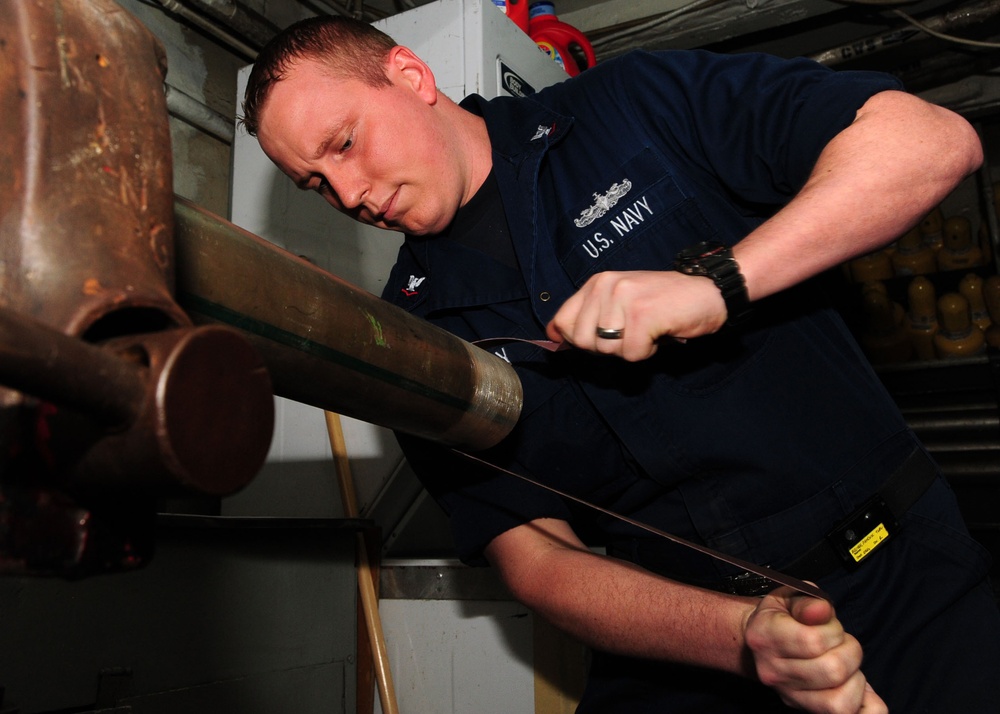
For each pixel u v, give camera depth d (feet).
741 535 2.95
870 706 2.18
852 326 9.11
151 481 0.97
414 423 2.10
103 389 0.90
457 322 3.56
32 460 1.05
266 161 5.71
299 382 1.70
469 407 2.20
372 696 4.88
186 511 5.47
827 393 2.95
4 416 1.04
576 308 2.25
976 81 8.80
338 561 4.82
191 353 0.96
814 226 2.28
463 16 5.00
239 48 6.53
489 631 4.74
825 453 2.89
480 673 4.73
